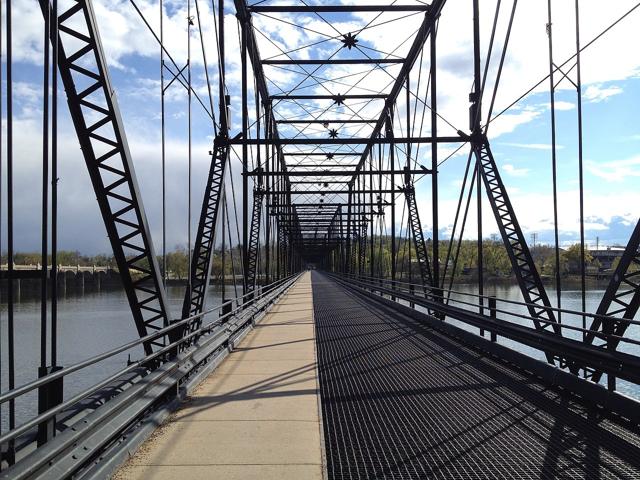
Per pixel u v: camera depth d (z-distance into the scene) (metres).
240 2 20.66
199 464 4.60
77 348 15.75
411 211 26.38
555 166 11.19
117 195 6.54
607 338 6.48
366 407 6.53
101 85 6.16
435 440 5.25
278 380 8.13
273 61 27.31
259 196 28.31
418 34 24.25
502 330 10.35
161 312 6.95
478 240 14.78
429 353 10.70
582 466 4.53
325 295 32.75
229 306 12.27
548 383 7.83
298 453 4.88
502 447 5.03
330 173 24.80
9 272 4.66
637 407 5.56
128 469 4.48
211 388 7.61
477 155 15.02
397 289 25.78
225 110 16.17
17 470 3.07
